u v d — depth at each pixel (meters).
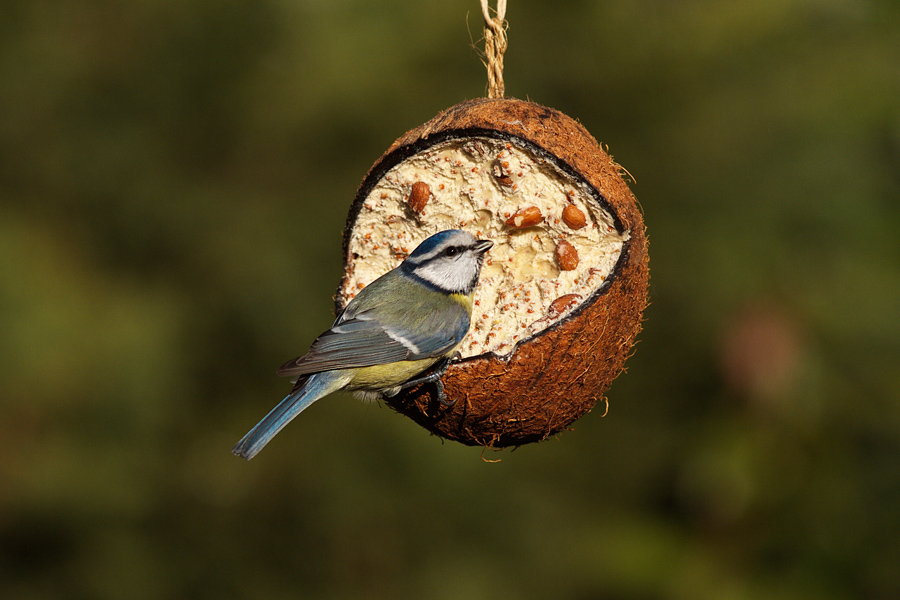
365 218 6.91
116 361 12.07
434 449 12.19
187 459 12.66
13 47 13.23
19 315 11.94
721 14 11.70
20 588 11.71
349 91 12.58
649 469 12.13
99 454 12.01
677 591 10.23
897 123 11.28
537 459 12.54
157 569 12.20
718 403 11.16
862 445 10.43
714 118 11.72
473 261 6.50
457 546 12.21
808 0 11.75
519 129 6.32
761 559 10.17
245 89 13.00
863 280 10.93
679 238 11.66
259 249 12.64
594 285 6.20
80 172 13.01
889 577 9.90
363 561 12.37
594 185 6.24
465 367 6.16
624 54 11.98
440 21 12.55
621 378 12.30
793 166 11.45
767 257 11.22
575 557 11.88
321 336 6.46
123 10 13.24
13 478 11.78
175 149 13.26
